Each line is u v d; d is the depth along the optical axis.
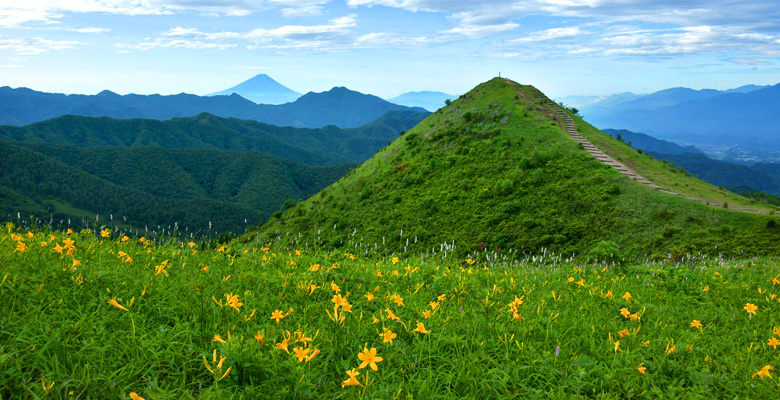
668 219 45.19
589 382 4.16
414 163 89.50
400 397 3.63
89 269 5.60
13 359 3.39
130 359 3.72
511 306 6.04
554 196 59.94
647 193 51.81
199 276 6.40
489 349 4.84
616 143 80.19
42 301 4.54
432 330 5.17
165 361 3.85
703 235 40.25
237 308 4.74
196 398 3.30
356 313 5.63
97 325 4.23
